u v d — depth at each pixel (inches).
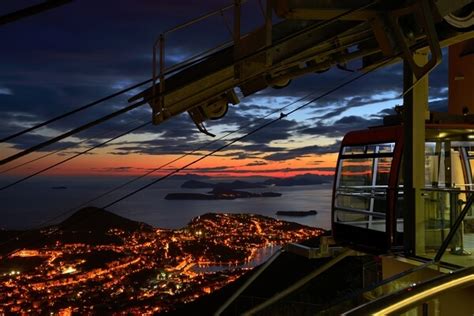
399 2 228.8
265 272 601.0
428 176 358.3
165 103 263.7
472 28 265.0
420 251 287.7
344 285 503.8
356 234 354.9
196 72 267.0
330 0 224.7
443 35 282.0
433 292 142.9
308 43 261.3
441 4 231.3
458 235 284.4
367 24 264.7
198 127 306.0
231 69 261.7
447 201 322.0
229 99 302.8
